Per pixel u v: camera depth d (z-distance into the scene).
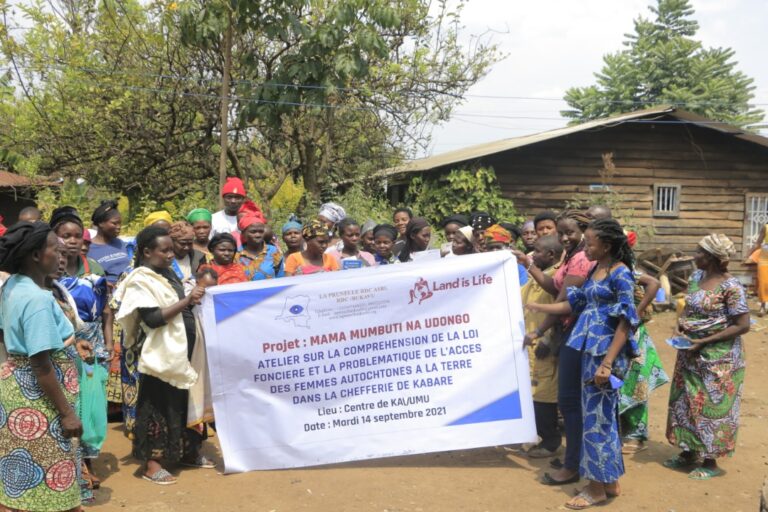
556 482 4.92
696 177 15.95
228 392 5.12
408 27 14.17
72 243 5.00
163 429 4.93
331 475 5.09
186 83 13.42
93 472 5.13
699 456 5.27
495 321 5.18
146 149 14.16
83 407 4.59
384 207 14.60
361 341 5.16
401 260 7.55
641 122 15.61
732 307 5.07
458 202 14.99
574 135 15.48
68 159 14.26
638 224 15.33
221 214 7.93
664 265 13.94
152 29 13.74
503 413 5.14
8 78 10.48
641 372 5.36
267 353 5.13
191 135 14.63
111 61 13.68
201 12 10.76
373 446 5.14
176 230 5.88
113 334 5.86
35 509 3.54
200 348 5.13
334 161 15.70
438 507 4.55
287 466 5.14
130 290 4.72
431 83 14.88
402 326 5.18
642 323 5.30
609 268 4.48
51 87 13.79
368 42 11.25
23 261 3.54
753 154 16.00
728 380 5.11
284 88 11.62
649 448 5.83
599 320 4.46
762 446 5.94
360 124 14.84
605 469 4.46
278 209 14.02
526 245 7.07
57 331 3.50
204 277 5.10
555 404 5.45
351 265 6.79
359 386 5.16
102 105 13.56
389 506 4.55
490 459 5.48
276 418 5.14
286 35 11.26
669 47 33.91
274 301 5.14
